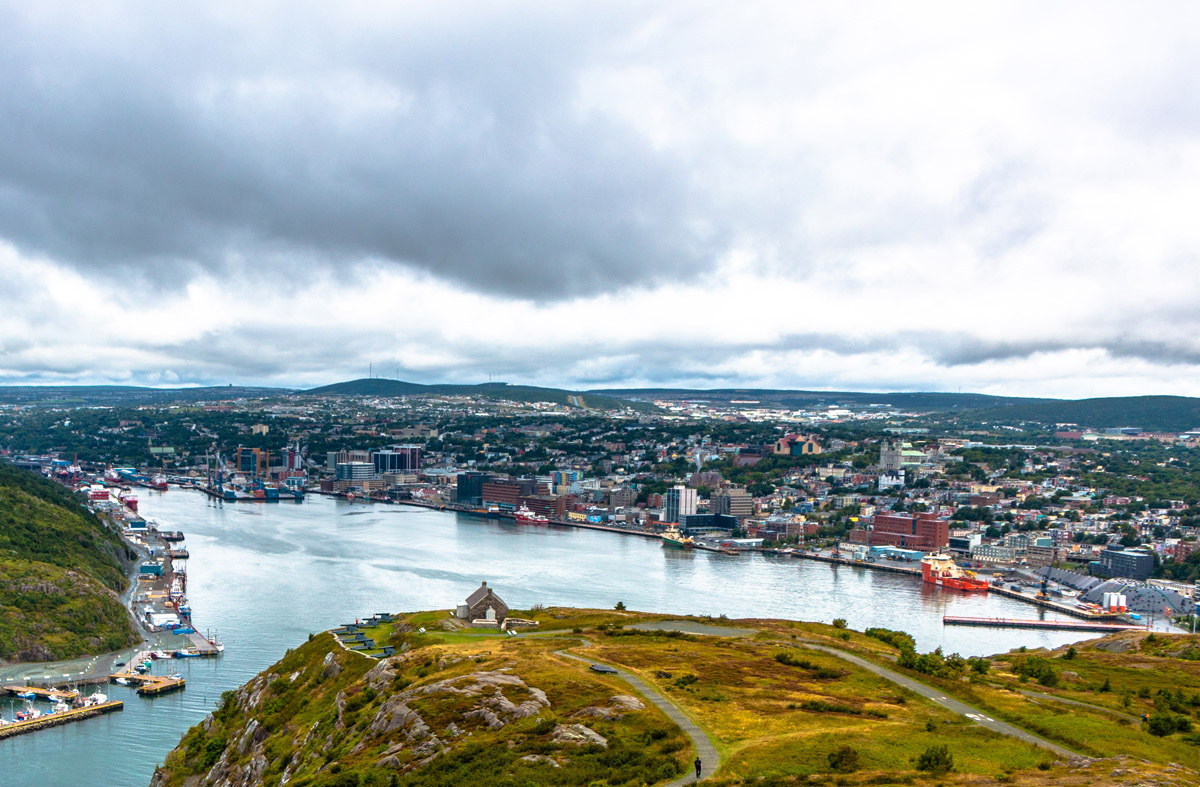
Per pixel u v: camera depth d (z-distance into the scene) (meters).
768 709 124.69
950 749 107.50
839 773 98.50
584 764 106.00
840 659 166.00
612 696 128.62
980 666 185.50
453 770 111.88
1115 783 93.19
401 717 135.50
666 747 108.38
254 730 189.62
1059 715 130.88
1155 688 189.88
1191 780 97.00
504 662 154.50
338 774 120.38
